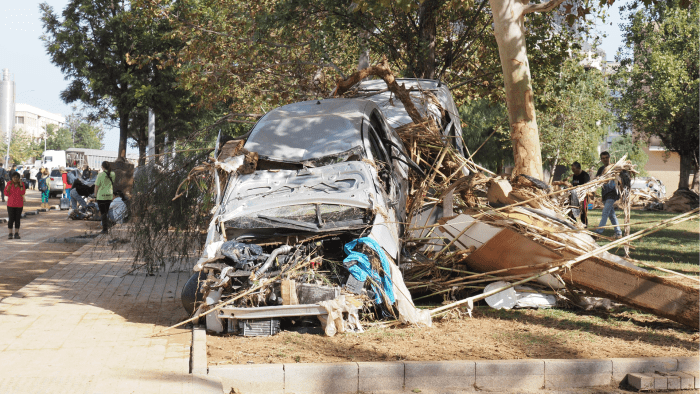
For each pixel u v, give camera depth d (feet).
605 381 17.37
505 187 26.84
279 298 21.04
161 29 86.48
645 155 172.45
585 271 23.98
